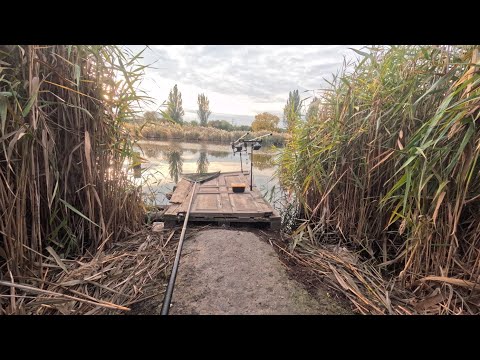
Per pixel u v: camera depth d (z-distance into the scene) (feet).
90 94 5.73
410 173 4.26
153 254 5.94
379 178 6.17
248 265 5.47
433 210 4.51
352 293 4.68
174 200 9.73
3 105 3.74
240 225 8.18
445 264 4.49
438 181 4.38
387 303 4.26
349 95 6.73
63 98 5.34
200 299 4.33
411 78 5.10
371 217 6.57
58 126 5.23
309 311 4.14
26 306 3.64
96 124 5.81
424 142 4.24
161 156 26.07
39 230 4.59
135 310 4.02
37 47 4.46
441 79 4.03
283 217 9.84
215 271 5.18
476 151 3.76
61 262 4.69
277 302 4.32
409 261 4.72
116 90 6.09
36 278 4.08
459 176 4.02
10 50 4.37
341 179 7.10
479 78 3.40
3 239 4.12
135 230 7.34
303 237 7.16
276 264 5.65
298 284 4.94
